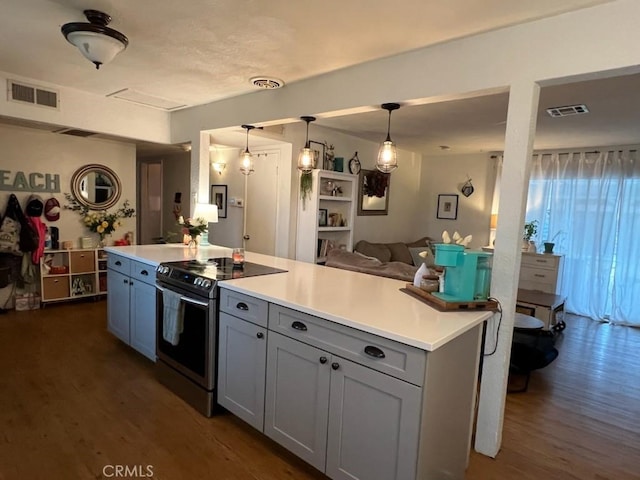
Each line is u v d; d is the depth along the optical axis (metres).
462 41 2.15
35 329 3.85
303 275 2.71
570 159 5.42
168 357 2.76
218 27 2.15
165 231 6.64
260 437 2.27
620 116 3.66
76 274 4.68
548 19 1.86
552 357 3.14
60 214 4.70
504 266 2.05
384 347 1.61
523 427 2.51
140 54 2.57
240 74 2.90
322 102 2.85
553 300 4.34
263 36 2.24
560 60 1.84
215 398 2.45
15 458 1.98
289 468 2.02
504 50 2.00
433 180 6.79
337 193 5.17
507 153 2.02
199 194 3.96
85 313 4.39
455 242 2.12
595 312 5.25
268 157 4.95
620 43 1.68
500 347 2.09
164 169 6.61
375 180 5.90
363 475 1.71
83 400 2.57
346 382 1.75
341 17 1.98
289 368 2.00
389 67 2.46
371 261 3.25
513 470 2.08
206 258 3.19
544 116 3.75
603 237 5.19
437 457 1.70
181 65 2.76
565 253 5.50
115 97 3.67
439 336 1.54
